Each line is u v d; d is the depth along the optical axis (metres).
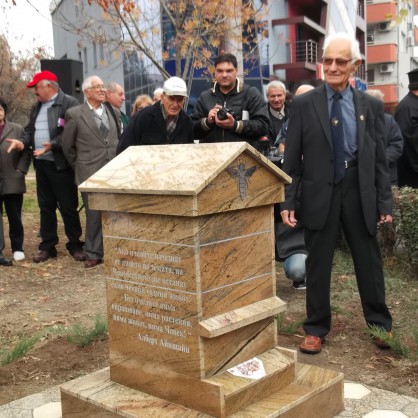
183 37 11.03
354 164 3.99
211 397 2.77
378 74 37.91
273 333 3.18
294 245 5.48
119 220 3.03
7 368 4.10
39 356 4.31
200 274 2.77
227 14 11.10
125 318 3.09
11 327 4.99
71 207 7.26
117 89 8.12
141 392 3.06
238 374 2.92
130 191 2.88
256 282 3.06
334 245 4.10
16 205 7.29
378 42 36.94
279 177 3.06
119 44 10.89
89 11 13.91
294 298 5.45
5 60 21.08
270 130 6.78
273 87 7.01
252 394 2.90
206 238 2.78
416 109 7.30
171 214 2.77
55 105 7.02
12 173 7.07
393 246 6.41
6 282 6.40
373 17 35.72
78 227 7.39
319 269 4.12
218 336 2.88
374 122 4.05
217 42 11.41
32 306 5.56
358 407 3.34
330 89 4.00
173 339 2.89
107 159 6.84
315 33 26.11
